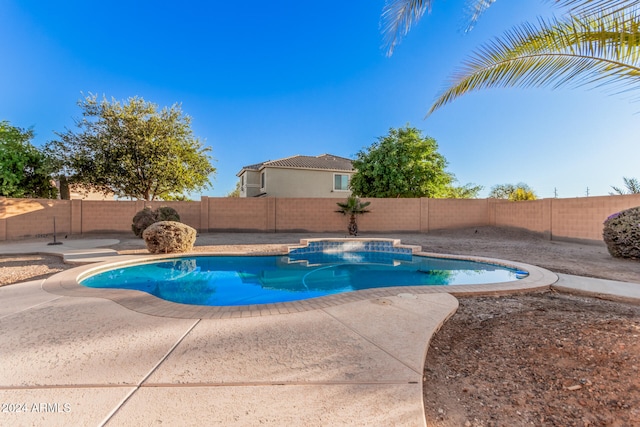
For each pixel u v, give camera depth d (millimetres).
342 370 2438
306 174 25656
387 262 9867
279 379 2303
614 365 2436
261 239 14078
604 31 3283
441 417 2000
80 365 2514
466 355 2896
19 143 16453
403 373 2396
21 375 2352
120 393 2119
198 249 10727
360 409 1948
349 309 4031
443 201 17344
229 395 2094
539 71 4176
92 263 7824
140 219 12938
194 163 20016
